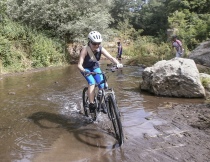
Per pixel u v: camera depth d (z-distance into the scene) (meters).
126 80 10.15
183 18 25.11
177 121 5.05
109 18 21.86
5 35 15.03
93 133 4.62
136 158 3.58
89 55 4.72
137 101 6.71
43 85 9.41
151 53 23.80
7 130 4.86
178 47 10.34
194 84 6.80
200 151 3.75
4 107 6.42
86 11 20.25
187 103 6.38
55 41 18.77
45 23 19.70
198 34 20.00
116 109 4.11
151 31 38.56
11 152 3.92
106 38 20.69
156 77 7.24
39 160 3.63
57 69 15.09
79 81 10.23
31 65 15.37
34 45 16.02
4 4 16.95
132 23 39.50
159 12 36.91
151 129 4.70
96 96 4.79
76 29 18.92
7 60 13.83
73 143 4.20
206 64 12.16
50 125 5.11
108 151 3.84
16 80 10.76
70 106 6.48
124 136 4.40
